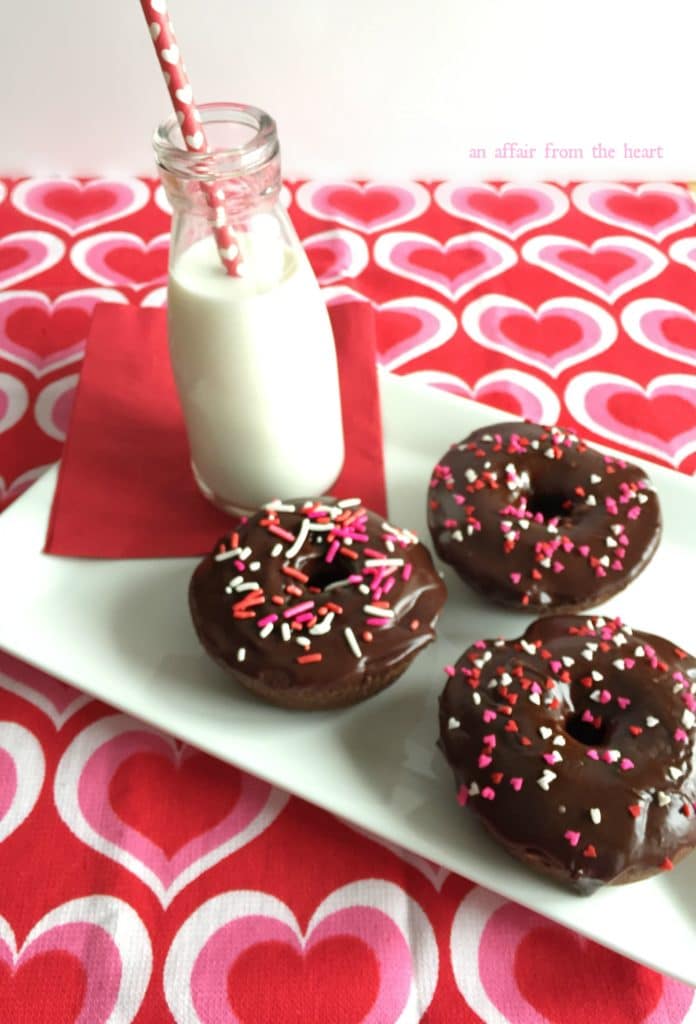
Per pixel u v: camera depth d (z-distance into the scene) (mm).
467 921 382
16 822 400
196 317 430
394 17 607
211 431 457
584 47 618
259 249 434
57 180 670
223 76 634
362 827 391
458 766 387
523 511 451
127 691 420
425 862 395
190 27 612
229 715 416
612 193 661
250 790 409
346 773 402
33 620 441
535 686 399
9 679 437
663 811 372
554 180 674
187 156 393
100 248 622
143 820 401
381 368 553
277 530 436
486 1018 363
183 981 369
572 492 462
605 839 366
